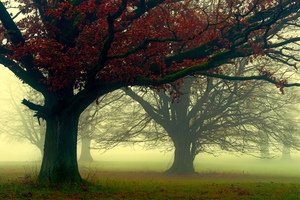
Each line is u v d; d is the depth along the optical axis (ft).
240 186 61.62
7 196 39.40
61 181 49.62
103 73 50.01
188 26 52.34
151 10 54.44
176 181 74.02
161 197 44.27
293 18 57.77
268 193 50.78
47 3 53.78
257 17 54.49
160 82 47.67
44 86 52.24
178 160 102.47
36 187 47.11
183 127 102.17
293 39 52.49
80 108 53.11
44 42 45.37
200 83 97.30
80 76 48.44
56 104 50.80
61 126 51.47
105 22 47.62
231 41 53.83
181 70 50.31
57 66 45.62
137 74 48.65
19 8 55.06
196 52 53.98
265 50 54.80
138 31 49.57
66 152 51.11
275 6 51.31
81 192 44.57
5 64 50.85
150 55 50.47
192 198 44.60
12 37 48.65
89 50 47.09
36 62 47.06
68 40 51.52
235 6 53.06
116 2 48.06
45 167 51.08
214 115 98.94
